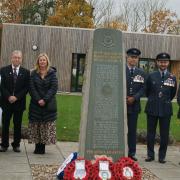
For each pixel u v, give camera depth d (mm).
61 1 38656
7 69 7648
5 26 21688
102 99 5930
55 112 7750
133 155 7570
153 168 7051
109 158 5770
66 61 21969
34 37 21781
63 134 9578
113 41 5965
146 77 7691
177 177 6496
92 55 5934
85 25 35781
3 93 7602
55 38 21844
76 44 21906
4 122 7723
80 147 5875
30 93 7676
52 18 35812
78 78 22156
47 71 7703
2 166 6664
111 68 5957
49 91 7637
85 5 36938
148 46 22141
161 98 7562
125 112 5969
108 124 5930
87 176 5457
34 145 8477
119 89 5969
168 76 7629
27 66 21766
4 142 7777
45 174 6273
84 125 5883
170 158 7965
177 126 11602
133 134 7551
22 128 9125
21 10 39219
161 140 7555
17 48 21781
